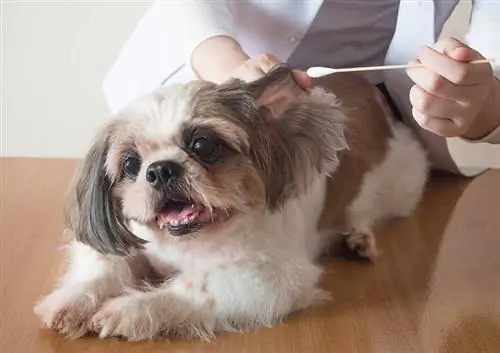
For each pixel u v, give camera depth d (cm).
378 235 168
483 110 142
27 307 137
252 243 135
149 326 129
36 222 166
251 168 128
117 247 137
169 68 169
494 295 142
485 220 174
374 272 151
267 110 133
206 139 125
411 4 170
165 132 126
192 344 128
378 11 177
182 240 130
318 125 135
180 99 129
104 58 233
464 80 119
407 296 142
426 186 192
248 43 183
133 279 143
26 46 232
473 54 121
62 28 230
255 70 141
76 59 233
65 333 130
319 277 146
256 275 135
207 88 131
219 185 125
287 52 182
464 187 192
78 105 238
